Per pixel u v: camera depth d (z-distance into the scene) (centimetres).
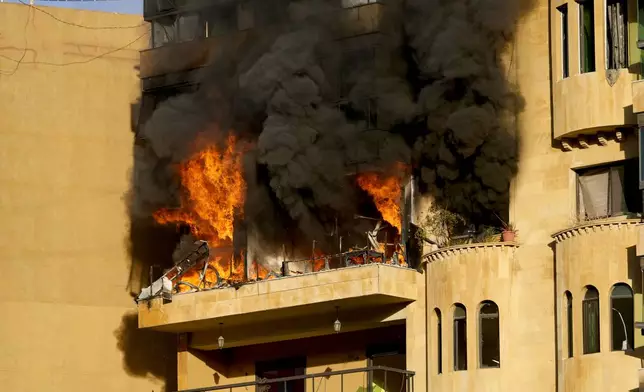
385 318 5612
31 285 6322
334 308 5656
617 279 5078
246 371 6016
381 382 5716
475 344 5322
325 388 5841
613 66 5244
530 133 5428
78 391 6306
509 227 5406
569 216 5319
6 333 6266
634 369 5019
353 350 5800
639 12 5209
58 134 6425
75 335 6341
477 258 5359
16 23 6444
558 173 5359
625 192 5256
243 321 5816
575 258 5172
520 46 5484
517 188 5419
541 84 5434
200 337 5956
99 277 6394
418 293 5556
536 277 5328
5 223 6331
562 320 5206
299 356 5909
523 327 5316
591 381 5075
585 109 5253
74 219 6400
